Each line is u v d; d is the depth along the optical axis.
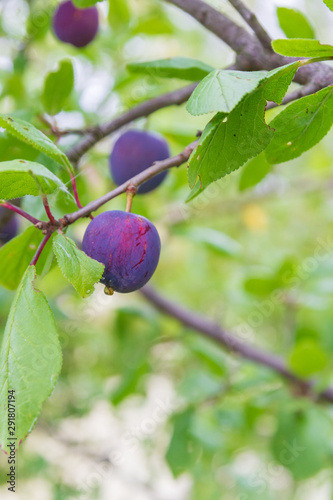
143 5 0.88
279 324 1.20
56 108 0.61
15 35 0.83
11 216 0.59
